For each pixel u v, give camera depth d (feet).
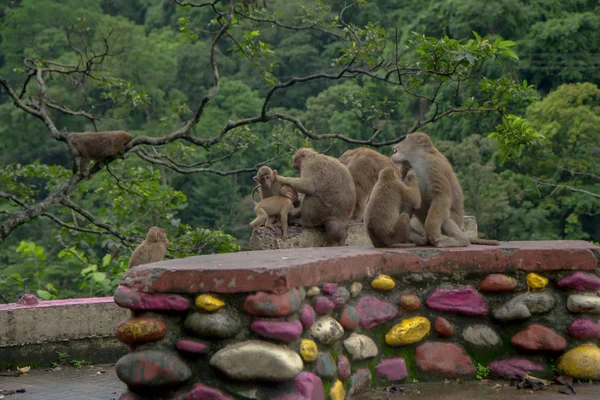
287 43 208.74
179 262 18.54
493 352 21.76
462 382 21.15
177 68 216.74
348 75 37.14
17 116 193.98
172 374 16.53
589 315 21.84
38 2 199.62
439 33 173.58
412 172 23.00
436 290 21.67
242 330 16.56
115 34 199.52
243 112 187.93
